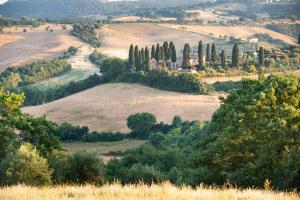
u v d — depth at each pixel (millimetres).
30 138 61875
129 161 89000
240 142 54062
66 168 42719
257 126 53531
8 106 64625
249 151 53062
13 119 60656
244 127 54625
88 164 42906
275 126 51375
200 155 54656
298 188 34438
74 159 43062
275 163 41719
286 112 54156
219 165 53531
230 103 63156
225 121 60281
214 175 48688
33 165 39125
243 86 65188
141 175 58625
